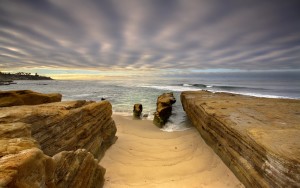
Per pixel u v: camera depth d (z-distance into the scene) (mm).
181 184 5168
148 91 35094
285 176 3486
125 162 6758
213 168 5984
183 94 15141
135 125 12656
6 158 2488
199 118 9406
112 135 8680
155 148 8156
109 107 9164
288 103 9141
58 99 8711
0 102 6832
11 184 2176
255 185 4254
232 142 5750
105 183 5359
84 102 7883
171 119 13492
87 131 6430
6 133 3496
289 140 4398
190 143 8516
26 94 7531
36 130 4492
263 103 9211
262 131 5059
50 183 3055
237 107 8344
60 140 5145
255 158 4477
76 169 4047
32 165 2594
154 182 5359
